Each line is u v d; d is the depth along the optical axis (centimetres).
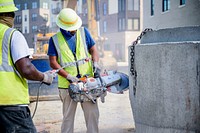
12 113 262
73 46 404
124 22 3891
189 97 324
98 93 391
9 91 260
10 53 261
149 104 354
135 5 3912
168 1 1009
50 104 756
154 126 353
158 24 1146
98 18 2242
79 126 549
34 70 264
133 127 529
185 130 332
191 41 328
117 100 822
